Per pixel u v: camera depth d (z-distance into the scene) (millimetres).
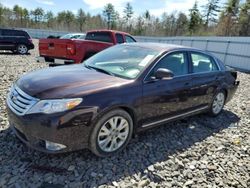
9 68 9008
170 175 3145
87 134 3053
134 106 3459
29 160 3098
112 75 3688
